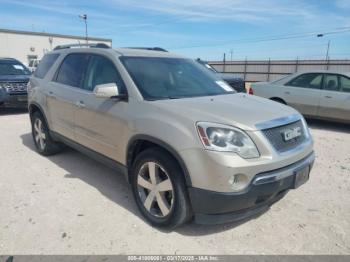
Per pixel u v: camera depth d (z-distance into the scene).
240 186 2.83
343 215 3.61
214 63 39.09
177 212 3.08
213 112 3.11
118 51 4.20
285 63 33.78
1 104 9.82
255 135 2.92
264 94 9.34
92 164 5.17
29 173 4.77
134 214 3.58
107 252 2.92
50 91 5.08
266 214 3.61
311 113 8.55
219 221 2.98
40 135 5.63
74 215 3.54
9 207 3.70
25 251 2.91
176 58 4.55
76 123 4.50
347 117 7.97
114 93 3.55
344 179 4.65
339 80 8.12
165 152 3.17
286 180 3.07
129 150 3.59
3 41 39.03
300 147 3.31
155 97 3.56
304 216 3.58
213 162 2.79
